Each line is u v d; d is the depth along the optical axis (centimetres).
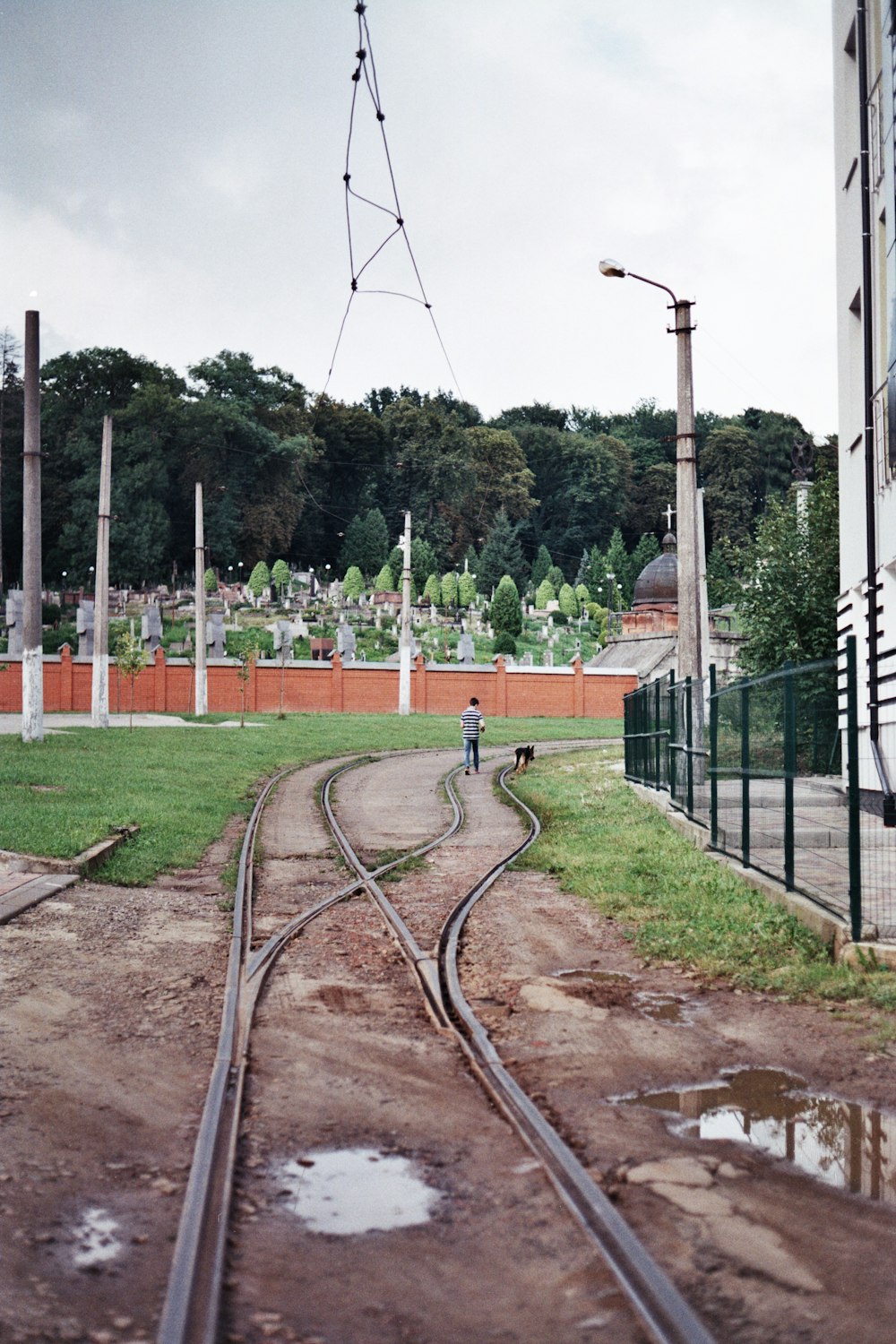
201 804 1992
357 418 13625
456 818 2016
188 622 9012
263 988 842
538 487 15212
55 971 889
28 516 2917
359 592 10688
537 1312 385
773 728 1139
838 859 1076
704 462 12681
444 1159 522
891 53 1498
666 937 990
